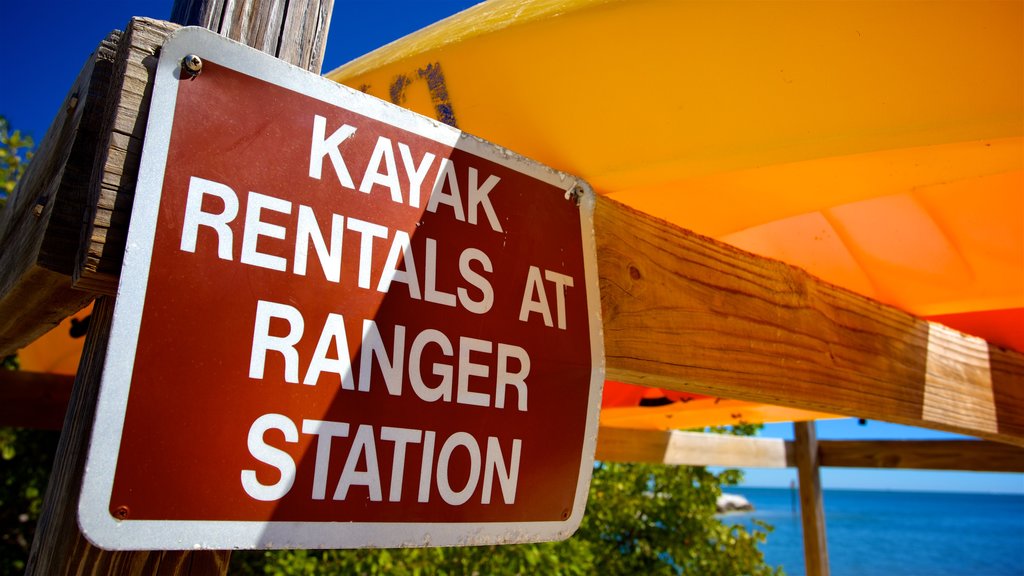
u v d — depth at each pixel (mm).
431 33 1312
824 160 1427
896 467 5020
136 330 784
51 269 887
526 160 1233
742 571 6066
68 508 817
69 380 3334
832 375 1786
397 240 1023
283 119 953
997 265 1925
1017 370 2535
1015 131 1091
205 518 788
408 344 998
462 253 1094
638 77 1142
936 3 952
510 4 1234
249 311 868
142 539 746
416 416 982
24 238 1050
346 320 946
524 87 1201
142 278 798
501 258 1143
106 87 950
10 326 1175
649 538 6164
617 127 1223
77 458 834
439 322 1038
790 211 1707
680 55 1102
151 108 851
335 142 994
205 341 827
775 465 5293
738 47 1070
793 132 1165
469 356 1060
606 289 1327
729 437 5039
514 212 1186
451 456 1007
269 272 894
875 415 1928
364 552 4395
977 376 2344
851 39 1021
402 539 930
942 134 1119
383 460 938
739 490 129875
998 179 1623
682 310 1472
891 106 1093
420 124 1097
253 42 1082
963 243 1892
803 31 1030
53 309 1066
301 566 4160
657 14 1058
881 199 1819
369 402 941
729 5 1022
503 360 1099
